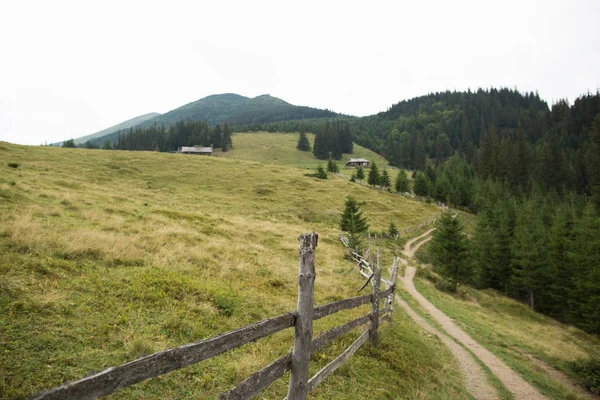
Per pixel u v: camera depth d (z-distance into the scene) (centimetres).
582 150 12738
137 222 1772
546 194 9744
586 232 3697
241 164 7919
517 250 3897
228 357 590
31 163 4309
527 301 3981
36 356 460
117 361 496
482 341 1470
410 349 916
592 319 2773
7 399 372
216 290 924
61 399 171
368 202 6844
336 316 1000
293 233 2989
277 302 991
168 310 725
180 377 491
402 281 2689
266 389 509
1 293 610
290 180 7081
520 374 1125
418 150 17312
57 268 819
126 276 874
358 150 19550
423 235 5603
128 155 6838
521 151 11888
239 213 4172
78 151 6406
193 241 1611
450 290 3086
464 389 860
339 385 595
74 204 1878
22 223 1087
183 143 16938
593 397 1111
